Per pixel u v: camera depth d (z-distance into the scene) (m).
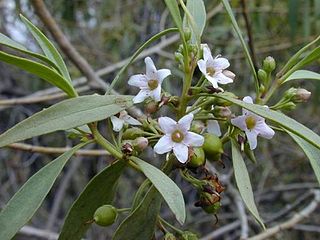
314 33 0.33
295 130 0.09
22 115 0.43
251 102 0.10
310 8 0.30
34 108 0.41
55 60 0.10
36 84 0.41
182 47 0.11
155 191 0.10
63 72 0.10
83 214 0.11
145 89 0.10
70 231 0.11
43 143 0.41
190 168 0.11
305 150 0.10
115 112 0.09
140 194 0.11
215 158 0.11
